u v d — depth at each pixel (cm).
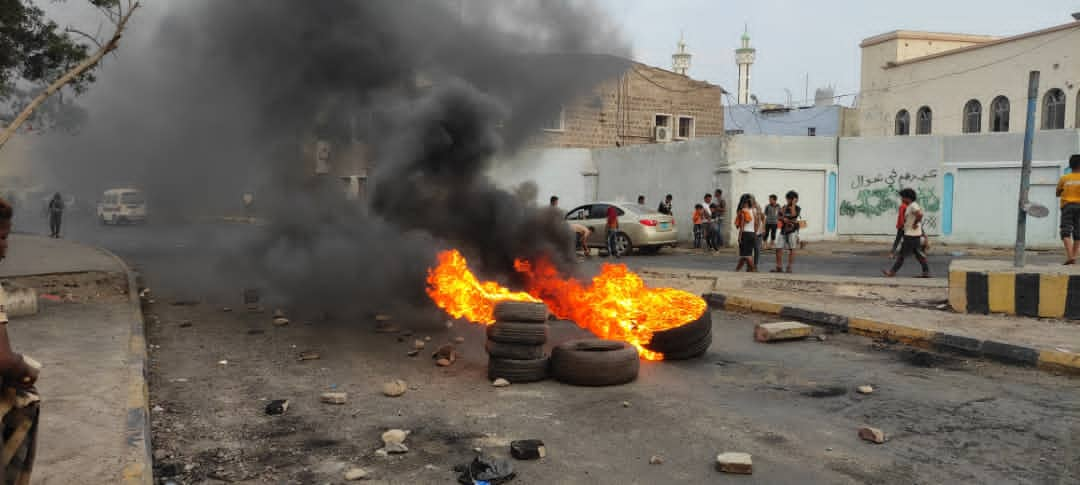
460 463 402
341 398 521
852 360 676
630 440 443
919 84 3281
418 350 705
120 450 387
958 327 752
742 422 480
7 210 264
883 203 2256
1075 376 602
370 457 411
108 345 661
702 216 2047
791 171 2228
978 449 427
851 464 402
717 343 762
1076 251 970
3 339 244
